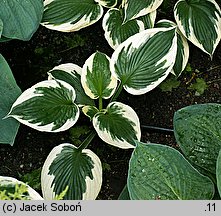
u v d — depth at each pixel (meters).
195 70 1.30
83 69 1.10
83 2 1.19
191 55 1.31
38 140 1.22
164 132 1.23
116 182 1.19
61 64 1.25
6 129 1.03
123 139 1.06
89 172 1.06
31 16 1.05
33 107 1.04
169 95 1.27
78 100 1.13
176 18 1.20
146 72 1.09
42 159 1.21
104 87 1.11
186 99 1.27
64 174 1.05
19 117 1.03
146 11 1.16
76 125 1.23
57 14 1.17
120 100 1.26
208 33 1.19
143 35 1.10
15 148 1.21
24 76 1.27
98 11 1.19
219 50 1.32
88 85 1.10
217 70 1.30
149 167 0.76
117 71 1.09
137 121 1.08
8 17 1.04
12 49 1.30
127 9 1.15
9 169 1.19
